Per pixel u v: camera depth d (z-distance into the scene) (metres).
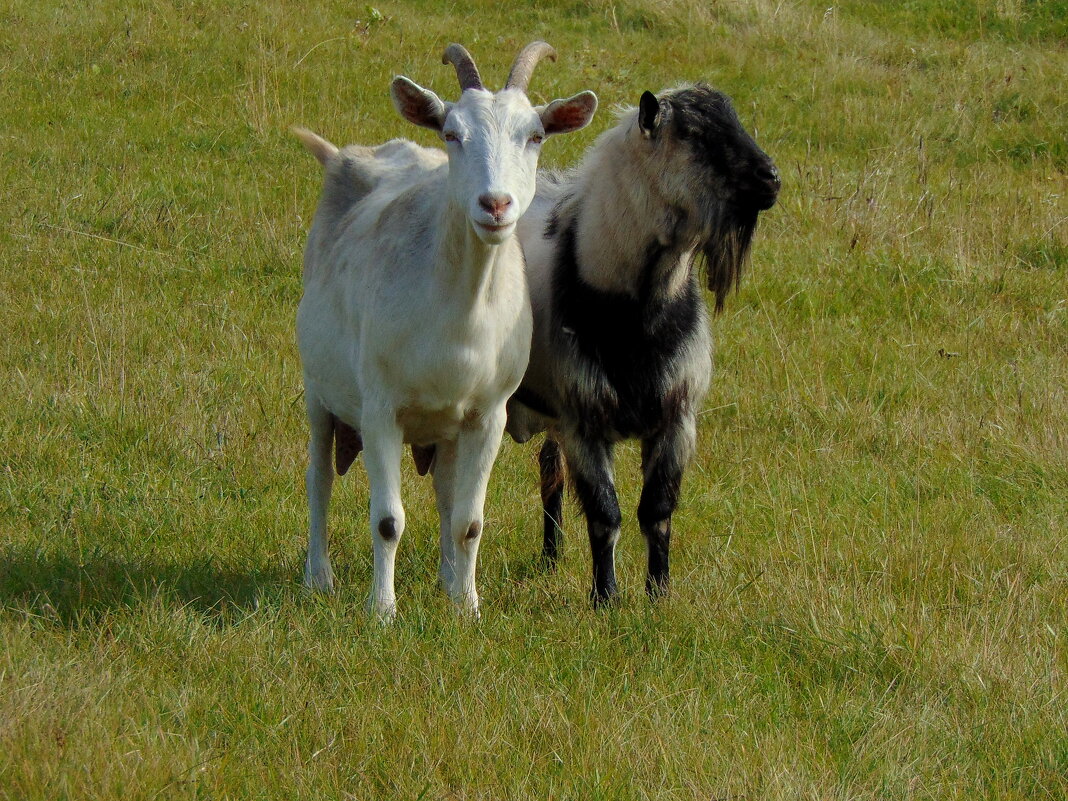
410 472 11.92
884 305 16.61
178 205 17.92
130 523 10.12
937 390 14.31
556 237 10.21
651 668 8.33
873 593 9.67
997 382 14.50
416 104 8.55
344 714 7.38
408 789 6.73
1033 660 8.52
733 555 10.68
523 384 10.41
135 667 7.67
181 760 6.61
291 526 10.66
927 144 22.73
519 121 8.21
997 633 8.94
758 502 11.79
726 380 14.45
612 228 9.57
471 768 6.92
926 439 13.22
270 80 22.56
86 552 9.48
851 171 21.03
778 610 9.27
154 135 20.31
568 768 7.00
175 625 8.11
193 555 9.84
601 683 8.14
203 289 15.66
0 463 10.99
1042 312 16.45
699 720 7.62
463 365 8.49
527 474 12.34
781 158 21.70
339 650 8.05
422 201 8.76
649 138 9.37
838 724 7.79
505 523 11.38
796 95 24.52
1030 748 7.59
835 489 12.02
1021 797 7.16
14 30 23.48
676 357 9.84
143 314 14.68
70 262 15.84
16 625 7.98
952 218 18.95
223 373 13.36
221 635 8.17
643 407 9.85
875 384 14.41
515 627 8.82
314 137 10.77
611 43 26.75
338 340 9.45
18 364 13.11
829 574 10.14
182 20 24.69
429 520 11.09
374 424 8.81
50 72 22.38
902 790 7.07
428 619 8.66
